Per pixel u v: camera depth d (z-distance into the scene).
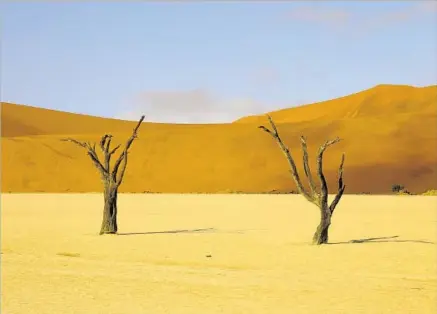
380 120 113.56
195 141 108.31
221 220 38.84
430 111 121.31
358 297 14.90
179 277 17.56
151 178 99.75
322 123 114.00
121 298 14.64
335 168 99.56
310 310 13.53
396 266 19.75
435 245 24.78
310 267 19.61
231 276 17.80
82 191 95.94
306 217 41.53
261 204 57.91
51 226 34.31
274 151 105.44
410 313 13.34
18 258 21.47
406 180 96.44
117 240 26.81
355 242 26.09
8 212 46.09
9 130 125.44
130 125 135.25
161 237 28.06
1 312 13.15
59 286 16.14
